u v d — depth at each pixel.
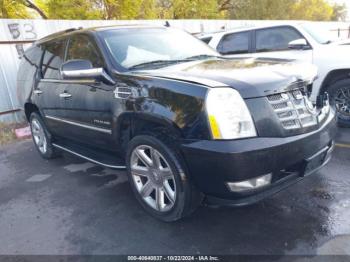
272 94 2.46
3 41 6.89
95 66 3.43
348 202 3.01
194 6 19.58
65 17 13.98
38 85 4.53
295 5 28.33
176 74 2.78
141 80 2.82
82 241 2.78
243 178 2.29
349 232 2.58
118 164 3.42
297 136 2.49
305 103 2.70
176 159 2.60
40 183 4.12
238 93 2.35
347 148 4.37
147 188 3.01
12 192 3.93
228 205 2.47
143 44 3.63
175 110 2.51
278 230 2.68
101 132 3.42
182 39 4.07
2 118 7.15
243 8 24.12
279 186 2.53
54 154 4.91
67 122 4.01
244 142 2.28
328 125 2.86
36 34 7.40
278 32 5.99
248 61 3.27
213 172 2.35
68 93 3.78
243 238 2.62
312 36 5.57
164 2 19.06
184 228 2.82
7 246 2.82
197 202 2.71
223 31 6.92
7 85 7.12
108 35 3.56
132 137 3.13
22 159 5.18
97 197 3.58
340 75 5.17
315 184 3.41
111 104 3.12
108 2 14.37
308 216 2.83
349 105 5.16
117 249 2.63
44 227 3.07
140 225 2.94
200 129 2.37
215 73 2.71
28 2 14.30
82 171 4.41
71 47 3.96
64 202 3.53
